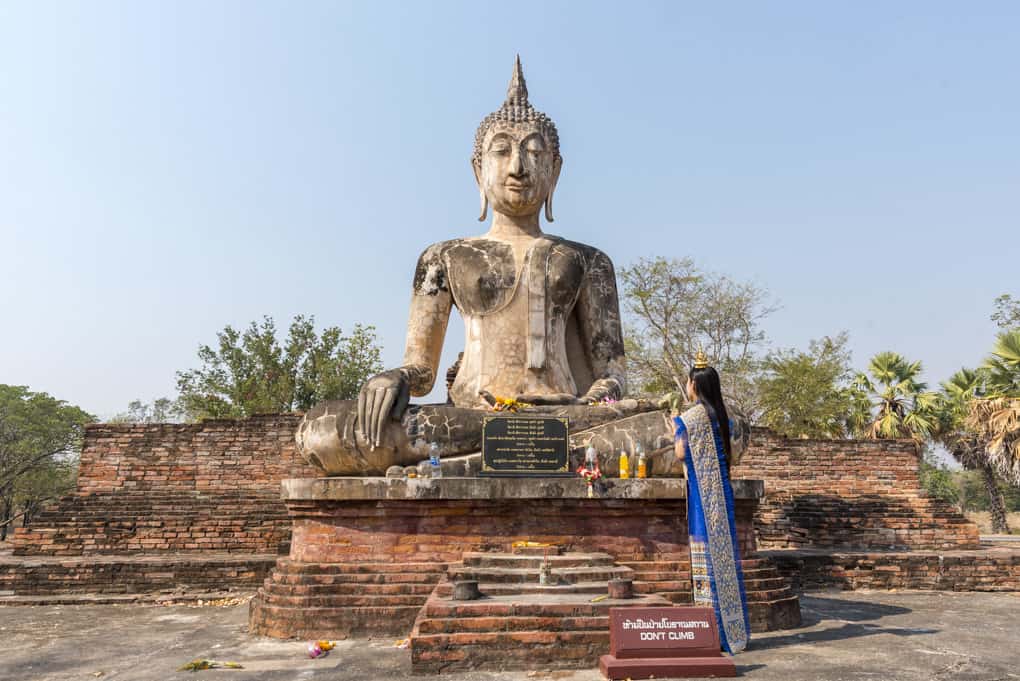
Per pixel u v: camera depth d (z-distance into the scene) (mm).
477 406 9312
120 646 6980
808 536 17125
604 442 8102
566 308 9906
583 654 5477
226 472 17484
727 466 5918
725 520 5742
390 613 6859
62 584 11273
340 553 7375
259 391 29172
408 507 7453
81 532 15164
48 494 35062
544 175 10258
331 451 8188
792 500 18375
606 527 7578
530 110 10539
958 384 28688
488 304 9672
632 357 28828
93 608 10070
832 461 18984
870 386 30188
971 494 54656
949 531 16859
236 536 15531
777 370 28453
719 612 5484
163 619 8867
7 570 11219
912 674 5176
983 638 6762
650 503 7617
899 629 7297
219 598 10742
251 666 5738
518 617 5617
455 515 7500
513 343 9555
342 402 8367
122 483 17297
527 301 9641
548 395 9023
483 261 9758
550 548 7199
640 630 5289
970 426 23547
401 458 8172
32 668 5984
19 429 32281
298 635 6793
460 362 10219
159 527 15422
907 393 29297
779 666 5445
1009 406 22000
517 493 7445
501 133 10195
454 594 5992
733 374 28375
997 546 18656
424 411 8305
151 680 5383
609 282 10297
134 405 48344
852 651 6070
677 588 7141
